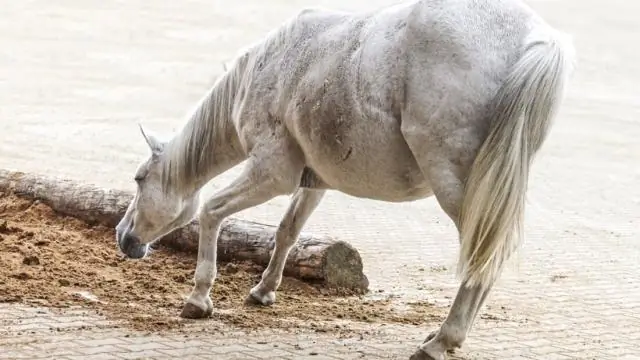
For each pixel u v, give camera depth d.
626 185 26.95
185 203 12.41
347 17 10.73
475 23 9.53
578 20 57.75
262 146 11.31
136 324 11.23
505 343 11.30
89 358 9.76
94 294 12.59
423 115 9.51
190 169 12.21
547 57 9.13
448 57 9.45
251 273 14.09
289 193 11.34
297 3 58.75
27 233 15.17
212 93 12.07
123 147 28.47
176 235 15.10
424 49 9.57
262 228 14.45
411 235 19.14
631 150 32.25
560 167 29.14
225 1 59.38
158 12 55.53
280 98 11.06
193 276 13.99
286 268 13.78
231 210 11.57
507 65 9.43
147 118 33.31
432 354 9.77
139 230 12.35
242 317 11.90
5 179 17.48
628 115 38.22
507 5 9.73
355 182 10.52
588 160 30.39
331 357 10.26
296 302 12.88
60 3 56.47
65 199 16.55
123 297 12.56
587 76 45.62
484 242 9.18
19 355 9.74
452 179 9.45
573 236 19.89
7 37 47.12
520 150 9.13
